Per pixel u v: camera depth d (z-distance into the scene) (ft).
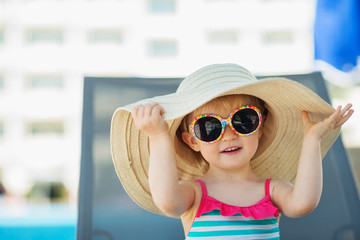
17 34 72.59
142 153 4.96
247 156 4.54
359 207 6.33
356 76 9.27
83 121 6.85
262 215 4.37
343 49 9.14
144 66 73.10
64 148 71.00
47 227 7.99
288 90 4.24
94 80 7.17
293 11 72.95
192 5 74.18
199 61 73.31
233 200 4.54
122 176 4.93
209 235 4.32
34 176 70.08
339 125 4.49
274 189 4.66
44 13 72.84
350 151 19.06
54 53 72.64
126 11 73.82
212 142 4.50
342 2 9.16
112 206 6.37
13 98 71.31
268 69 72.59
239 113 4.50
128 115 4.62
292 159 5.21
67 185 69.67
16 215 9.38
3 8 72.79
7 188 67.62
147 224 6.31
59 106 71.82
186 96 4.30
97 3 73.72
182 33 73.61
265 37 73.46
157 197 4.17
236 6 73.97
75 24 73.36
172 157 4.18
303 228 6.29
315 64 9.52
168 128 4.28
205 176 4.87
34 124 71.61
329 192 6.47
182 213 4.40
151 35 73.51
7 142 70.49
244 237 4.28
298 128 4.93
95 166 6.57
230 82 4.46
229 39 73.87
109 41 73.61
